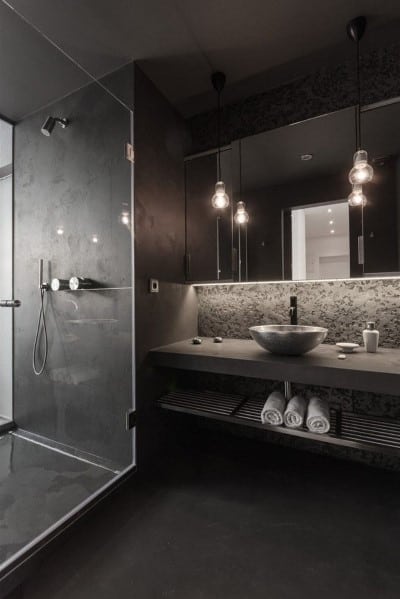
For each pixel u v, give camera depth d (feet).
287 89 6.95
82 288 6.72
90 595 3.63
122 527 4.72
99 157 6.47
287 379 4.93
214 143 7.77
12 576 3.81
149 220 6.40
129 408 6.02
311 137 6.54
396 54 5.92
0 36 5.48
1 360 8.48
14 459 6.69
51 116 7.23
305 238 6.53
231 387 7.58
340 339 6.60
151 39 5.66
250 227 7.08
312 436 5.12
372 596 3.57
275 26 5.47
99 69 6.39
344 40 5.82
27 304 7.86
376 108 5.94
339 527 4.64
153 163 6.61
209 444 7.23
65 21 5.27
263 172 6.99
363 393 6.25
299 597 3.58
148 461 6.22
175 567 3.99
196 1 4.96
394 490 5.51
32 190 7.72
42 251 7.54
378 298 6.26
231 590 3.67
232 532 4.57
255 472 6.13
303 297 6.99
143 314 6.17
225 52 6.02
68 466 6.40
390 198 5.79
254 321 7.57
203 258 7.55
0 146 8.13
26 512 4.96
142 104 6.34
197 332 8.25
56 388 7.22
